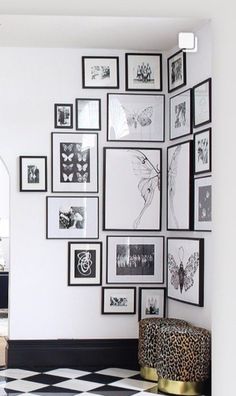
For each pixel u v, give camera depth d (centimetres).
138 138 500
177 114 477
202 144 423
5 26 427
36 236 491
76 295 493
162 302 497
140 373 456
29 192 491
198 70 433
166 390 394
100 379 441
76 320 491
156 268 498
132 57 501
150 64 502
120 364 492
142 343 445
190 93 449
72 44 487
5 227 826
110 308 493
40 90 495
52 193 493
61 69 496
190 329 404
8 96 492
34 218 491
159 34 453
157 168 499
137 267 496
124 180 498
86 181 496
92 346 491
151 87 500
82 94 498
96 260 494
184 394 386
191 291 436
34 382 431
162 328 407
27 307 488
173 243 475
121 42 480
